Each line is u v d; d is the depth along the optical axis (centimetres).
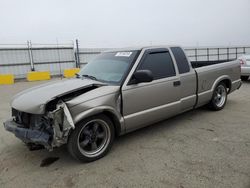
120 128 387
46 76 1973
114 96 370
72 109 327
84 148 358
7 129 374
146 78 377
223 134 443
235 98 749
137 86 399
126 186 294
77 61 2477
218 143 403
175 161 348
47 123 332
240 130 460
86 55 2544
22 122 364
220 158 350
